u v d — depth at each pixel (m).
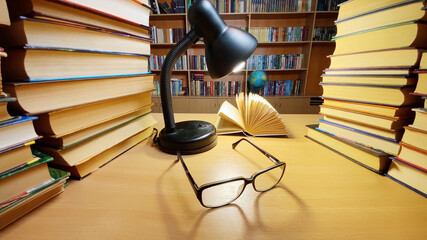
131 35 0.45
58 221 0.26
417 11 0.32
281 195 0.32
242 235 0.24
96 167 0.39
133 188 0.33
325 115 0.52
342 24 0.47
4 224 0.24
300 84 2.57
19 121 0.24
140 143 0.53
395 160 0.34
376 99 0.39
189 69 2.48
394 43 0.35
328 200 0.30
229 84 2.54
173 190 0.33
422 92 0.31
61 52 0.30
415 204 0.29
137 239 0.24
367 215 0.27
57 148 0.31
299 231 0.25
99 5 0.35
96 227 0.25
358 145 0.42
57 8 0.29
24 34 0.25
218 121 0.67
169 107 0.49
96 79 0.37
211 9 0.37
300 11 2.23
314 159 0.44
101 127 0.40
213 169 0.40
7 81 0.27
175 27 2.57
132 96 0.48
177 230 0.25
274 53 2.62
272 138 0.58
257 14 2.28
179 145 0.46
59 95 0.30
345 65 0.46
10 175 0.24
